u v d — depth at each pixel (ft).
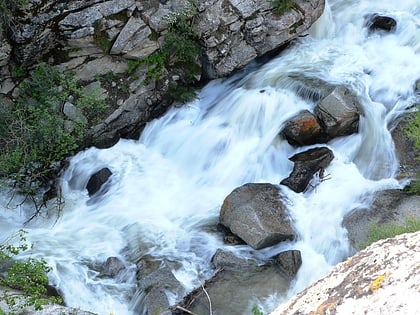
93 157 40.32
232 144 40.45
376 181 37.37
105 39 39.96
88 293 31.55
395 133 39.83
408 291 11.66
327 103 39.11
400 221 33.94
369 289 12.45
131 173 39.73
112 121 40.68
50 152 38.27
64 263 33.22
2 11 36.81
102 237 35.40
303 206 35.32
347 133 39.42
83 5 38.55
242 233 33.40
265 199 34.88
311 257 32.78
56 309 27.27
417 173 37.37
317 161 37.76
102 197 38.42
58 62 40.06
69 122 38.75
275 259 32.83
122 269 32.81
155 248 34.22
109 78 40.88
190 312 29.45
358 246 33.09
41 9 37.32
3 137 37.17
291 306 14.24
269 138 39.78
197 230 35.37
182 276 32.19
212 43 41.45
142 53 41.16
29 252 34.01
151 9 40.32
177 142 41.29
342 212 35.12
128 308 30.94
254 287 31.22
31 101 38.81
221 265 32.35
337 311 12.48
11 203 37.73
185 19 40.81
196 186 39.11
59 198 38.24
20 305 26.94
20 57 38.55
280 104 41.04
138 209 37.37
